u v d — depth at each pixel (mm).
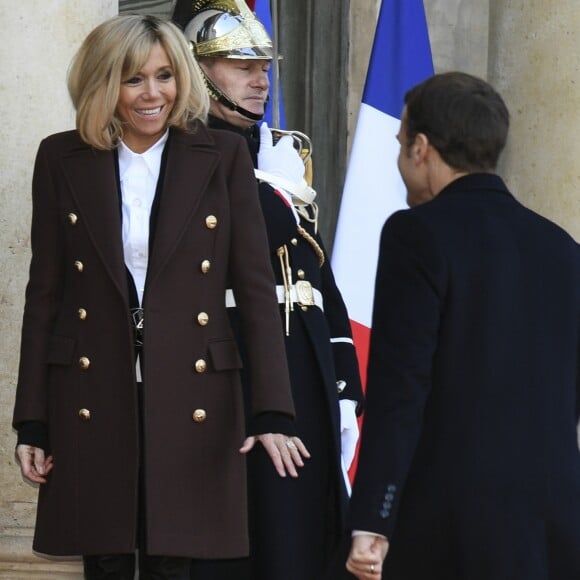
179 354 13914
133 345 13844
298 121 24578
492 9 21562
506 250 12266
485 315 12078
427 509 11984
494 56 21438
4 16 17297
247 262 14289
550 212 20547
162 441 13805
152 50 13992
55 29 17391
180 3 16891
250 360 14234
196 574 15398
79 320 13961
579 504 12133
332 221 24484
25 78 17297
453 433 11992
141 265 14008
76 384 13922
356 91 24031
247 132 16547
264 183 16062
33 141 17281
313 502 15758
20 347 15664
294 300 16016
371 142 20328
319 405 15938
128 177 14164
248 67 16406
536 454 12031
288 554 15398
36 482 14055
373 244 20062
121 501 13805
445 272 12055
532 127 20797
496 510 11914
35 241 14312
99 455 13859
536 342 12180
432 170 12727
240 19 16422
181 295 13961
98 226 13914
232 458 14055
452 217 12320
